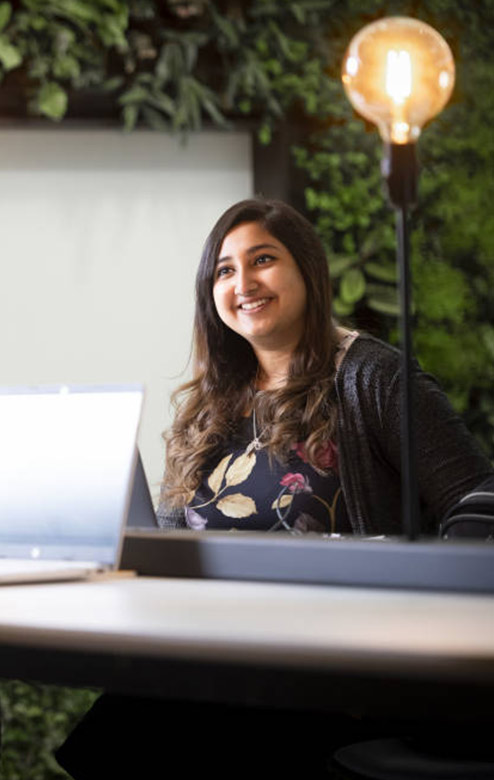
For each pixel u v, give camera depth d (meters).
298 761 2.16
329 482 2.53
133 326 4.72
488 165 5.06
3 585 1.76
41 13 4.36
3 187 4.64
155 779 2.18
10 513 2.03
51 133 4.66
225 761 2.17
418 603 1.46
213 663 1.16
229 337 2.80
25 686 4.38
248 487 2.56
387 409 2.55
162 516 2.68
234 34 4.53
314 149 4.78
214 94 4.57
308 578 1.72
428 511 2.57
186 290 4.74
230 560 1.81
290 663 1.12
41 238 4.67
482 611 1.37
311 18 4.69
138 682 1.22
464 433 2.54
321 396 2.58
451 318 4.98
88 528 1.93
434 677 1.05
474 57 5.04
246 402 2.74
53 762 4.40
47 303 4.68
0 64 4.42
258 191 4.73
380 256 4.86
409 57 1.74
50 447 2.01
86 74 4.42
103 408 1.98
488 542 1.68
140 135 4.71
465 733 1.65
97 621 1.32
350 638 1.15
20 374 4.67
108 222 4.70
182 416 2.78
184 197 4.74
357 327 4.81
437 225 4.99
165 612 1.39
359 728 2.16
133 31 4.48
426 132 4.97
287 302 2.70
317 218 4.79
